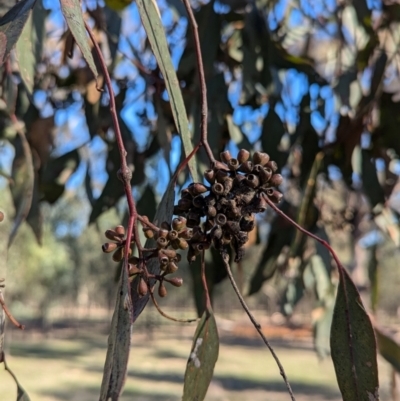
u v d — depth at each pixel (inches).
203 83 10.5
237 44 23.3
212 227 9.7
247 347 179.8
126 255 8.8
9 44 10.4
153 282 10.1
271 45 22.1
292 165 26.8
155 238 9.3
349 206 30.2
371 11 22.4
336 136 23.6
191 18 10.7
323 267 23.8
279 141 21.8
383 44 22.6
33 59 17.0
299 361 147.6
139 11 10.6
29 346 166.2
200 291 19.1
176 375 118.5
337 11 22.7
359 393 10.7
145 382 107.8
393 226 26.6
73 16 9.4
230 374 119.6
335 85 22.2
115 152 23.3
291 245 22.8
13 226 18.6
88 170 25.1
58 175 24.8
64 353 150.0
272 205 10.1
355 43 22.6
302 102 23.9
